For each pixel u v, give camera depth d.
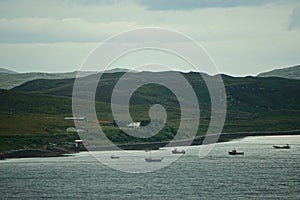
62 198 184.38
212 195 186.50
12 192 194.75
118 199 181.88
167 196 185.62
